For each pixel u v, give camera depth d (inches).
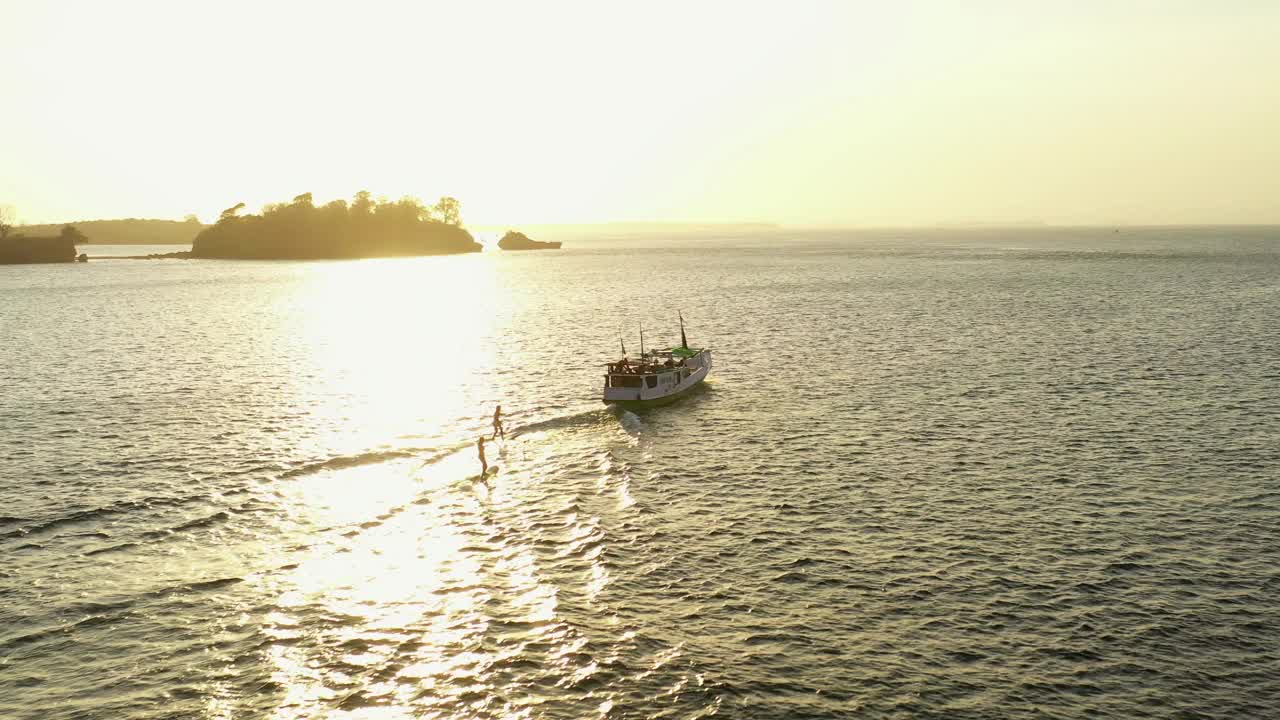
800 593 1205.7
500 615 1162.0
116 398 2470.5
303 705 964.6
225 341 3695.9
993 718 917.2
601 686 990.4
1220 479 1647.4
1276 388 2423.7
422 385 2684.5
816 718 921.5
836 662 1028.5
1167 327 3722.9
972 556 1317.7
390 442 2000.5
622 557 1337.4
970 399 2365.9
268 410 2321.6
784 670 1014.4
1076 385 2527.1
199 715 943.7
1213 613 1131.3
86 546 1375.5
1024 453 1844.2
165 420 2198.6
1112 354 3053.6
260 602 1199.6
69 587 1233.4
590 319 4473.4
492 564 1321.4
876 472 1734.7
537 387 2642.7
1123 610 1143.0
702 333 3828.7
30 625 1123.3
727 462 1825.8
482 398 2486.5
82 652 1061.8
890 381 2642.7
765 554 1339.8
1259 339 3331.7
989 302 4896.7
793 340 3558.1
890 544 1368.1
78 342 3656.5
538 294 6131.9
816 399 2413.9
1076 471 1715.1
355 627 1135.0
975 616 1133.1
